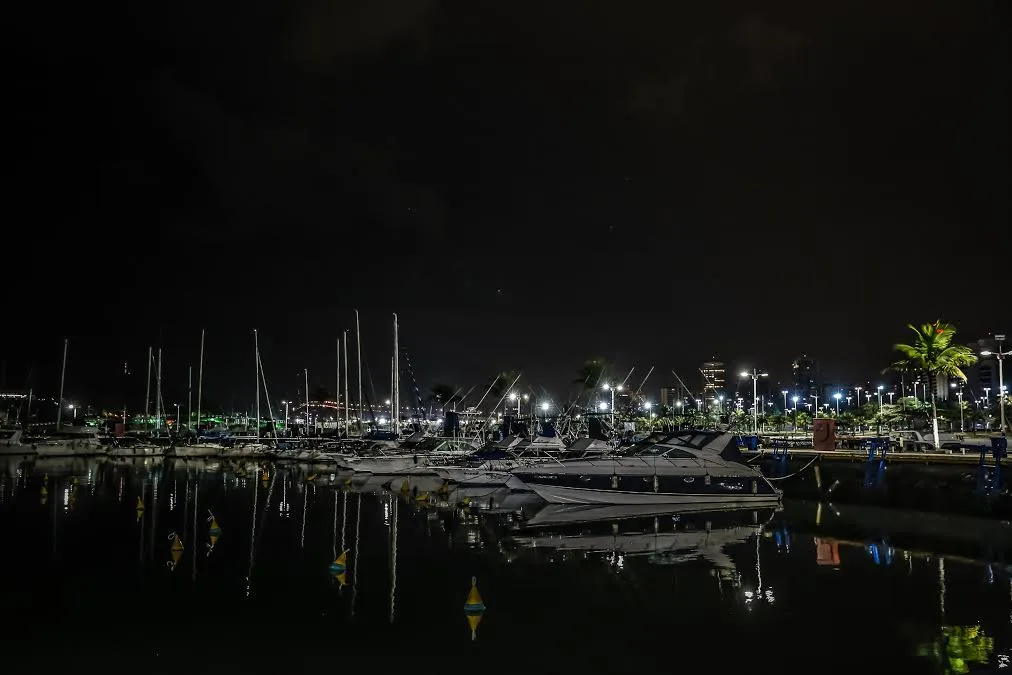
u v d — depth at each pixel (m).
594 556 30.22
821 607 22.27
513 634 19.98
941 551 30.98
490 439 72.94
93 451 111.94
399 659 18.11
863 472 56.84
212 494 55.16
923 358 74.88
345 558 29.09
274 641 19.47
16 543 33.44
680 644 19.02
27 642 19.44
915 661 17.67
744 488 46.25
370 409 111.44
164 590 24.83
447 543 33.38
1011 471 48.50
